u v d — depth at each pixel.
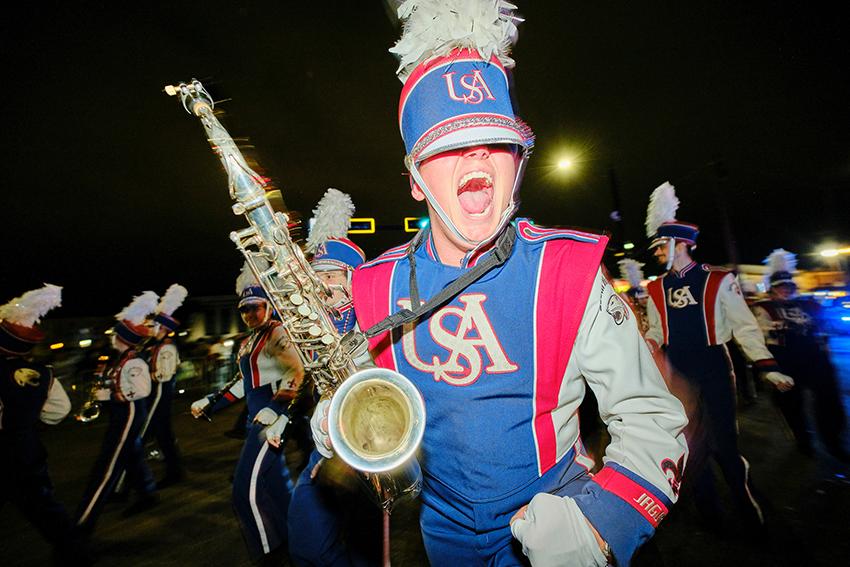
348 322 2.18
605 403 1.23
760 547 3.04
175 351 5.66
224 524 4.17
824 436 4.69
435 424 1.34
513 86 1.37
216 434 8.00
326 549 2.38
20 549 3.98
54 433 9.09
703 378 3.28
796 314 4.86
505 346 1.26
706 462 3.27
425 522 1.53
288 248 1.42
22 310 3.53
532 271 1.27
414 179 1.32
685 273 3.50
